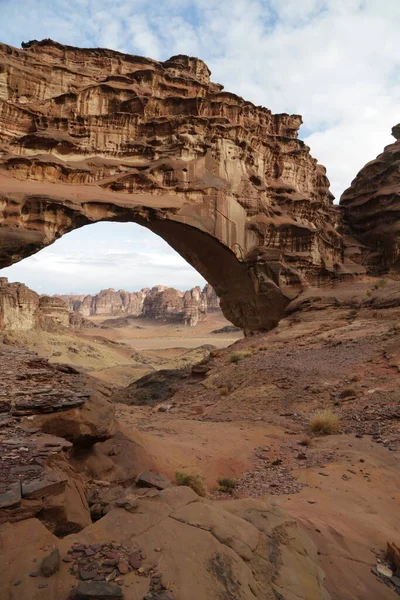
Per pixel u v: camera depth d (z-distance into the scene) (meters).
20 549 3.92
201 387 26.62
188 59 49.00
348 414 16.16
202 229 40.34
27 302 78.81
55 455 6.00
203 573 3.96
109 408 9.27
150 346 136.00
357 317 35.31
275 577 4.36
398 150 58.75
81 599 3.40
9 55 36.72
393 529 7.18
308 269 46.66
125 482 8.50
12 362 13.91
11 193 30.66
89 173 36.31
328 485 9.11
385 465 10.95
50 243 32.28
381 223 54.97
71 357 73.00
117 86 39.84
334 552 5.73
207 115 43.19
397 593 5.21
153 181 38.19
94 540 4.30
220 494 8.69
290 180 50.47
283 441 13.74
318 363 24.22
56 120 36.44
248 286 45.84
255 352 31.33
